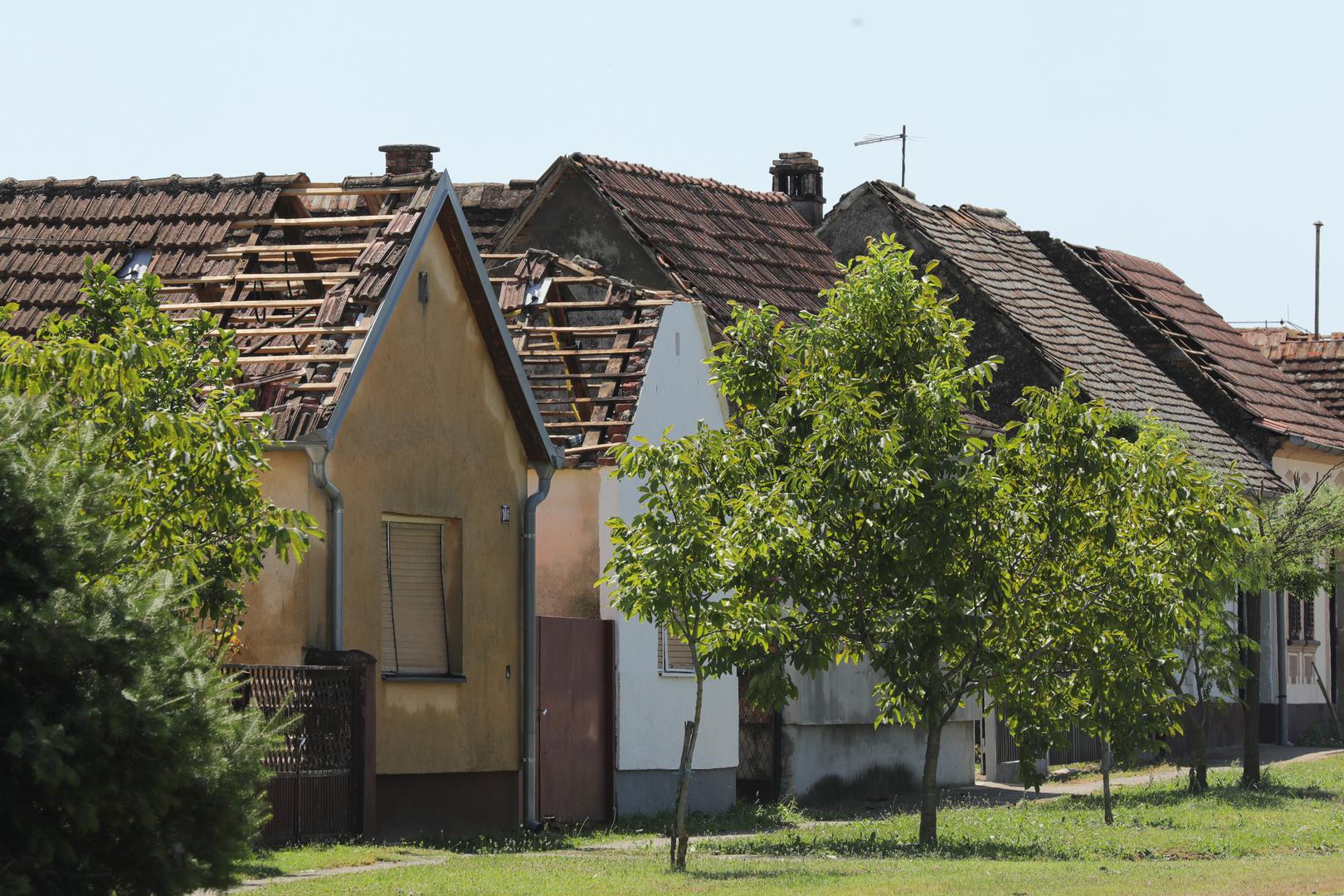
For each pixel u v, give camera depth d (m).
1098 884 25.02
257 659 30.53
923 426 31.77
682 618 28.09
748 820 39.44
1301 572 48.12
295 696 29.00
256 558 24.84
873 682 47.53
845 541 32.06
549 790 36.59
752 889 24.17
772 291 51.88
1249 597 64.56
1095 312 69.81
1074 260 71.75
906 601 32.28
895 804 46.09
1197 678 46.53
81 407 22.88
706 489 30.05
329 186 37.66
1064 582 33.06
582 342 44.72
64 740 15.77
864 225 62.88
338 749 29.92
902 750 48.81
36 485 16.50
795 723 44.62
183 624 17.50
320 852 27.80
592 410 40.47
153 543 23.41
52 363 22.64
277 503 30.98
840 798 46.31
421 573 33.97
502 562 35.62
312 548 30.67
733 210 54.91
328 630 30.81
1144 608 32.69
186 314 34.81
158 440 23.20
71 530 16.59
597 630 38.34
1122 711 34.19
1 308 24.92
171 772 16.66
